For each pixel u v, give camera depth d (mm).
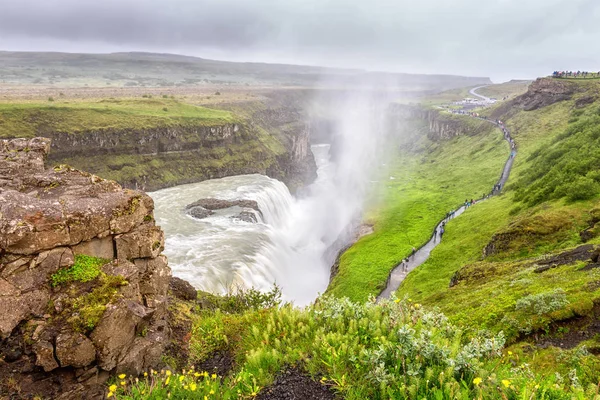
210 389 9625
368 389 9164
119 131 97062
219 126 117812
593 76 114562
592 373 13508
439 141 156375
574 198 41625
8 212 9703
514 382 8836
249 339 12609
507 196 63344
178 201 76688
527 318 18484
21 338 9266
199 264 46812
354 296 45969
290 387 9852
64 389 9352
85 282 10273
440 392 8266
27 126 86000
